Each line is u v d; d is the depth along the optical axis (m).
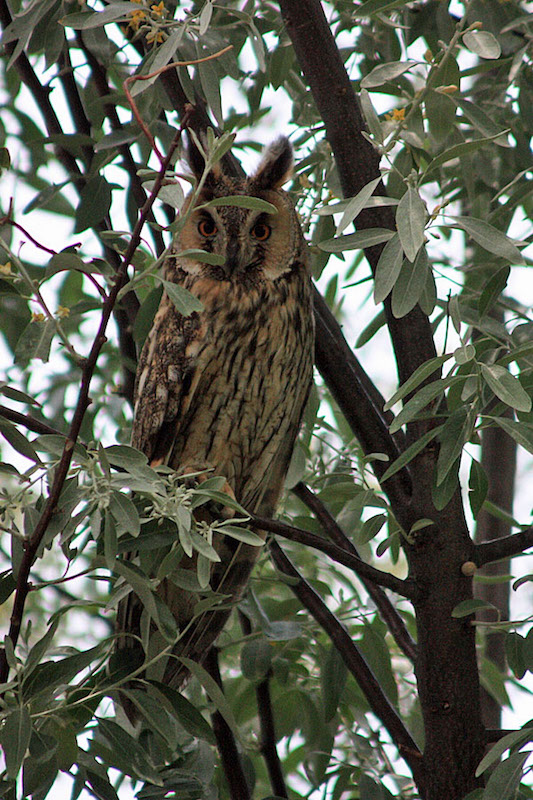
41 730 5.03
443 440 4.84
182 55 6.48
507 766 4.56
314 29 6.66
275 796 6.47
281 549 7.39
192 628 7.18
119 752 5.34
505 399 4.45
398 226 4.52
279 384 7.91
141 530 5.20
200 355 7.68
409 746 6.27
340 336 8.21
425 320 6.45
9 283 5.11
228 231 7.82
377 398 7.46
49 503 4.56
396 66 5.48
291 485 7.57
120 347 7.98
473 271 7.71
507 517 6.78
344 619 7.59
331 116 6.63
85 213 7.06
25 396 5.05
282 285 7.95
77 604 5.03
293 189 8.43
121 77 8.09
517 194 6.44
